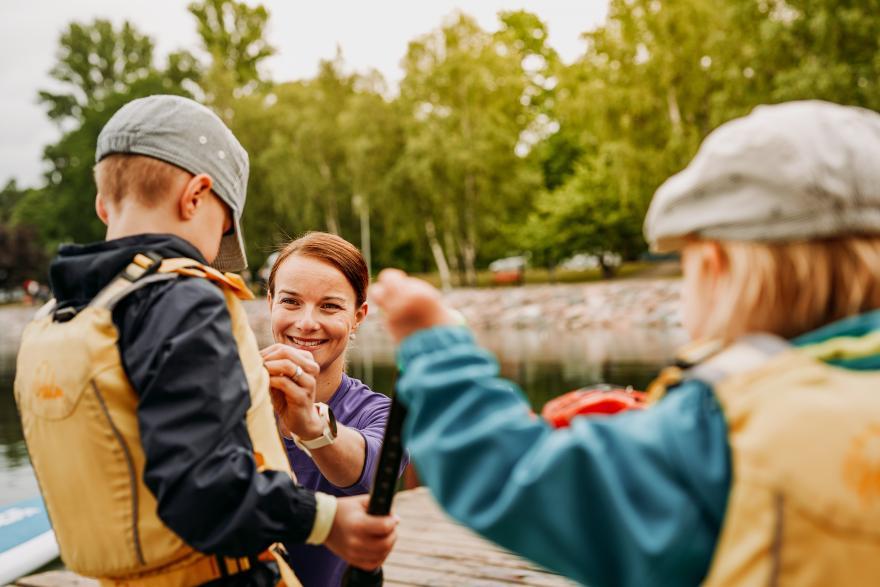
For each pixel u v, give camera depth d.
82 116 52.41
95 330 1.01
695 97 25.17
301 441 1.45
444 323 0.91
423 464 0.86
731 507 0.76
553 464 0.80
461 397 0.86
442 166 34.00
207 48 54.12
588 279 39.59
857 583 0.70
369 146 36.00
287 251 1.80
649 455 0.80
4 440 8.76
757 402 0.78
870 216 0.80
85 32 58.34
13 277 59.94
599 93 25.42
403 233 37.25
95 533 1.02
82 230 49.75
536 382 11.07
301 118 41.47
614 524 0.78
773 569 0.72
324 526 1.07
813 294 0.82
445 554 3.20
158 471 0.96
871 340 0.78
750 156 0.83
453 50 33.97
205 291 1.04
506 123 35.75
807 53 23.70
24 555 3.27
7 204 83.06
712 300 0.89
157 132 1.13
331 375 1.78
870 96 22.14
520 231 37.56
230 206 1.21
